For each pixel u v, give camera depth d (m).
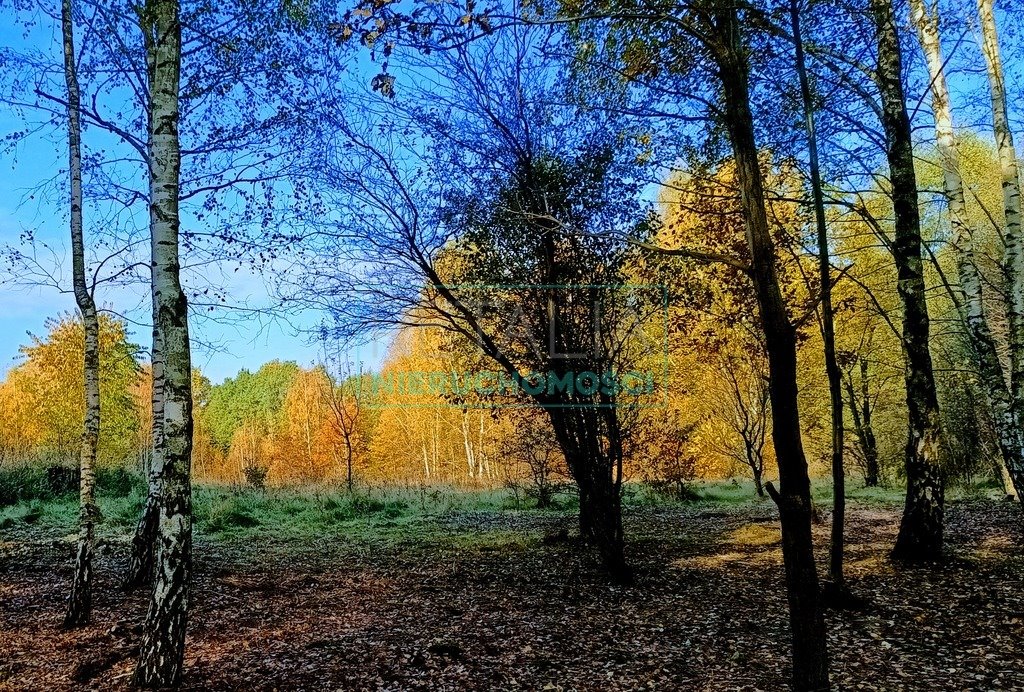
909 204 8.45
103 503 17.97
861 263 15.97
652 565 9.73
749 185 3.72
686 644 5.80
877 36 7.78
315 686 4.95
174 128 5.37
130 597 8.08
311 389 42.28
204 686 4.96
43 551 11.16
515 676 5.12
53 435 24.53
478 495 22.08
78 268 7.33
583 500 11.21
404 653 5.73
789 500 3.61
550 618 6.94
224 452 61.88
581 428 8.90
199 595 8.32
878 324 17.53
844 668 4.92
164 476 5.07
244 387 66.44
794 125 7.54
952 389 17.62
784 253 9.99
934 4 8.43
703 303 10.96
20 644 6.22
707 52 6.17
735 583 8.24
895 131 8.42
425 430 35.06
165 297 5.13
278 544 12.64
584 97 7.71
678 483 19.62
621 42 6.29
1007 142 8.24
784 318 3.63
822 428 19.64
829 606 6.45
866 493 19.17
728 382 16.00
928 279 17.69
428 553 11.39
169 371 5.12
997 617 5.84
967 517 12.33
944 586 7.02
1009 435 8.12
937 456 8.34
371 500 19.27
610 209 8.95
